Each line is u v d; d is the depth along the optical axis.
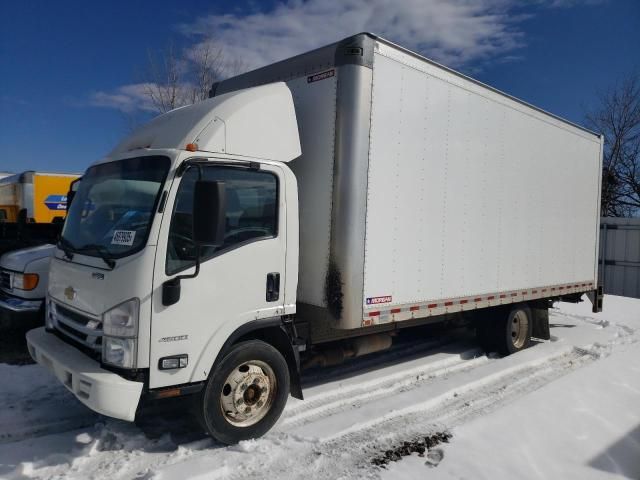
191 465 3.77
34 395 5.13
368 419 4.75
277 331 4.50
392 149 4.99
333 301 4.59
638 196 23.88
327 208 4.67
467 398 5.66
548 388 5.79
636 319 11.15
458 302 5.98
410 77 5.17
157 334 3.66
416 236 5.33
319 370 6.32
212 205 3.53
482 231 6.32
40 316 6.89
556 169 7.82
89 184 4.68
